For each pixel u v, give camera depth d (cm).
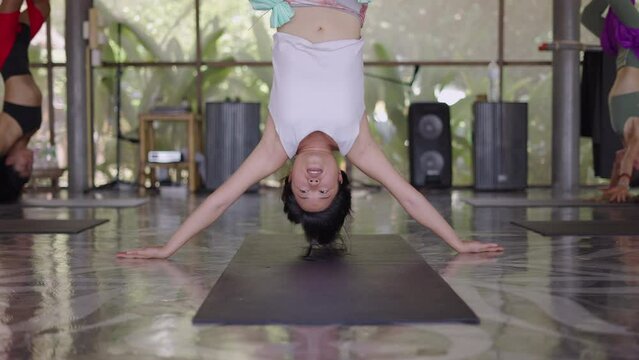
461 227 388
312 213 264
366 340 161
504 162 761
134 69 829
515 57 839
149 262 271
